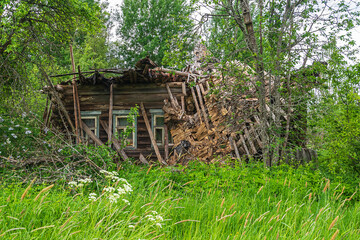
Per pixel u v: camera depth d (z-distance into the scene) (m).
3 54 13.23
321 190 7.19
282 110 10.73
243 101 11.27
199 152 11.60
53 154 8.30
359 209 6.26
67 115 12.93
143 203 5.52
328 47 9.18
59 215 4.65
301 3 9.50
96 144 13.23
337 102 9.31
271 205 6.19
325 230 4.86
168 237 4.46
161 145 12.96
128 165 10.73
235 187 7.16
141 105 13.22
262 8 9.53
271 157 10.41
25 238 3.72
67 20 14.53
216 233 4.35
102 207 4.89
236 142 11.52
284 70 9.35
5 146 9.16
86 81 13.56
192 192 7.02
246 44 9.62
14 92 12.03
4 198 4.93
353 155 8.83
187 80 12.86
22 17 13.25
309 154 10.70
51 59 13.62
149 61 12.31
